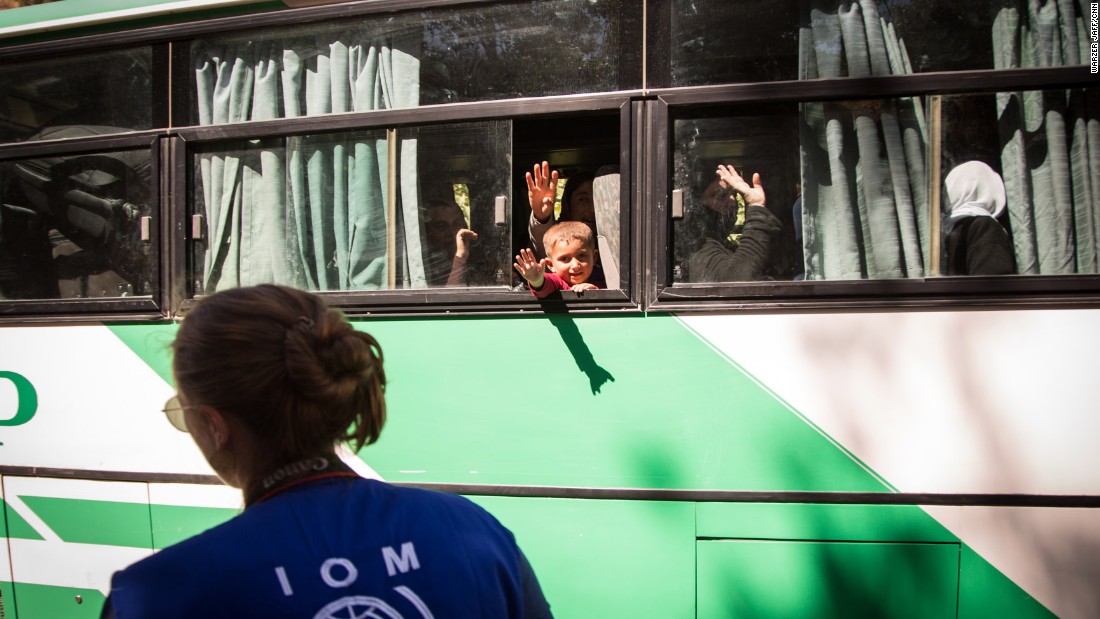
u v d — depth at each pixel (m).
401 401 2.49
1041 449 2.15
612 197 2.55
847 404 2.24
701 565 2.30
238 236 2.69
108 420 2.73
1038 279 2.17
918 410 2.21
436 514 1.05
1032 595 2.16
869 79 2.28
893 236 2.28
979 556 2.18
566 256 2.51
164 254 2.72
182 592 0.86
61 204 2.84
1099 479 2.13
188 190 2.72
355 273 2.60
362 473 2.51
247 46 2.70
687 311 2.32
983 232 2.23
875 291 2.23
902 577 2.21
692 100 2.35
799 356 2.27
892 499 2.21
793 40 2.34
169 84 2.75
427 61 2.56
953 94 2.26
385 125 2.56
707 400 2.31
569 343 2.39
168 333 2.41
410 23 2.58
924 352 2.21
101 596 2.75
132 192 2.77
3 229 2.89
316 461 1.03
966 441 2.19
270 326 0.97
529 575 1.14
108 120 2.80
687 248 2.36
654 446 2.33
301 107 2.65
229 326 0.97
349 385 1.00
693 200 2.36
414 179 2.56
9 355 2.82
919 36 2.29
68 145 2.80
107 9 2.76
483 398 2.44
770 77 2.34
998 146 2.24
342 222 2.62
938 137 2.27
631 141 2.38
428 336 2.48
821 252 2.31
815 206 2.32
